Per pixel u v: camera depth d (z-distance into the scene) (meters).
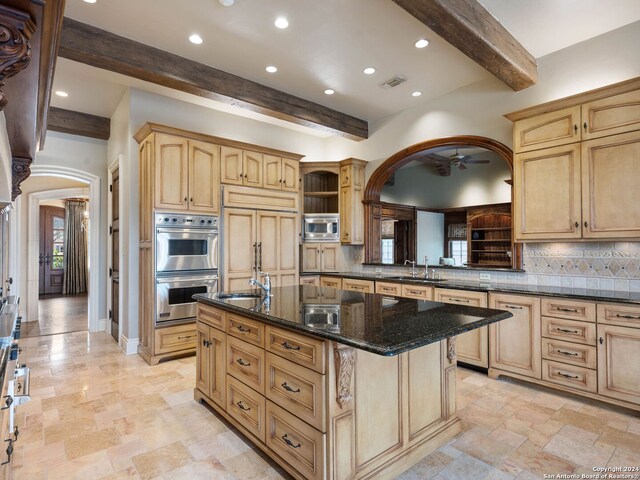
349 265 5.71
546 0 2.74
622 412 2.70
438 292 3.83
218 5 2.76
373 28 3.07
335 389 1.69
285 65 3.70
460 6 2.61
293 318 1.95
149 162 3.86
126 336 4.21
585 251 3.33
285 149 5.64
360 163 5.45
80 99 4.53
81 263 9.98
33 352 4.22
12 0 0.81
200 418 2.62
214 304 2.56
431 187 8.66
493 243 7.57
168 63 3.42
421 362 2.13
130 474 1.98
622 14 2.92
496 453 2.16
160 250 3.80
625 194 2.81
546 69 3.53
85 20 2.94
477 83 4.12
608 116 2.89
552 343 3.01
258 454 2.17
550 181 3.21
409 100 4.64
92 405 2.82
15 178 2.24
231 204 4.34
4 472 1.15
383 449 1.90
